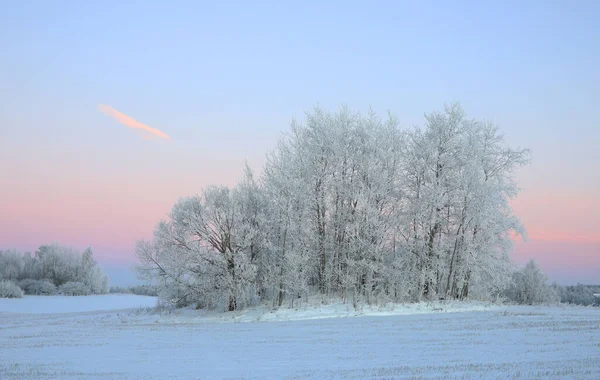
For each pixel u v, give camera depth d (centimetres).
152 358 2036
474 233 4375
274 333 2900
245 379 1507
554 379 1352
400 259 4266
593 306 4766
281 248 4425
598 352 1847
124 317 4622
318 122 4628
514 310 3928
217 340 2641
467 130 4475
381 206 4378
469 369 1545
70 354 2189
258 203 4622
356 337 2567
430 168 4400
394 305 4081
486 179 4462
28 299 8938
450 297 4378
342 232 4497
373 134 4572
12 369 1791
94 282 10644
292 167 4434
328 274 4456
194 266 4547
